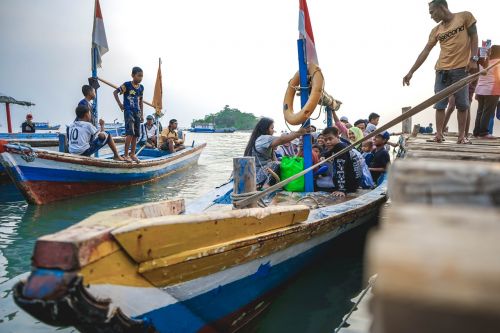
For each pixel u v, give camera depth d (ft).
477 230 1.95
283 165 19.54
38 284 5.70
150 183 35.01
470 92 22.67
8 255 15.99
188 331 8.67
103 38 32.45
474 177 2.47
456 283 1.63
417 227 2.03
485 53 21.06
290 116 19.08
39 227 19.93
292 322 11.66
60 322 5.90
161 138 46.80
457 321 1.61
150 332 7.56
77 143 27.20
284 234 11.00
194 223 7.95
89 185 27.89
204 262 8.39
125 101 30.30
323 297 13.24
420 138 23.32
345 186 18.42
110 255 6.55
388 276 1.73
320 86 18.19
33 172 23.75
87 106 28.32
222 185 18.60
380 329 1.72
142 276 7.22
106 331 6.50
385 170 23.20
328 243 15.16
